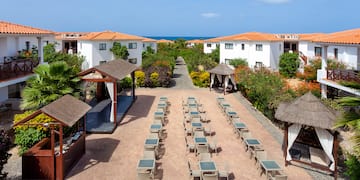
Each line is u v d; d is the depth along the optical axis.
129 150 14.88
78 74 18.19
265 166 11.63
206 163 11.71
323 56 23.20
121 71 21.80
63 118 11.25
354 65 26.56
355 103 8.95
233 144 15.89
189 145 14.69
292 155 14.09
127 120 20.64
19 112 21.28
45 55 35.84
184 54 67.94
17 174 11.95
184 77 43.88
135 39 47.94
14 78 19.23
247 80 26.45
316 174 12.43
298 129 12.81
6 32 18.91
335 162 11.89
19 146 14.25
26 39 30.70
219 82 35.06
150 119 20.95
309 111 12.27
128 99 27.33
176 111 23.56
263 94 22.08
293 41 47.53
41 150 12.03
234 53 45.50
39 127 13.94
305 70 34.50
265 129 18.84
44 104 15.33
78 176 11.92
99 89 26.42
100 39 43.78
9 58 23.98
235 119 19.23
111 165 13.03
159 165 13.09
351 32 23.97
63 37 51.09
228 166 12.89
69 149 12.45
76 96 16.47
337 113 12.41
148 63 38.91
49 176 11.48
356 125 8.33
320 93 22.30
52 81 15.85
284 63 38.72
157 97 29.19
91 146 15.39
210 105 25.83
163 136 17.20
